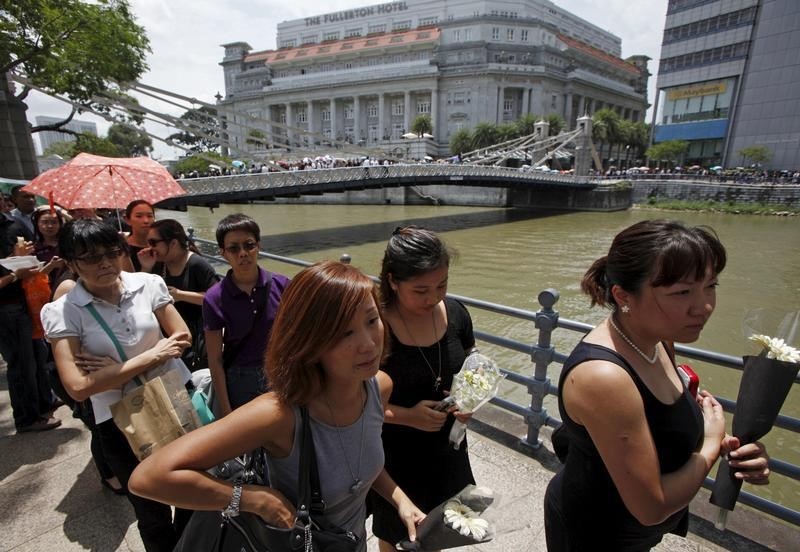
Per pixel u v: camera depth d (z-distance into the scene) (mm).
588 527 1083
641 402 926
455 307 1571
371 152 32312
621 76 82188
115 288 1671
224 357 2031
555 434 1301
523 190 34938
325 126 73062
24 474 2334
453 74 63062
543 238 21312
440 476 1522
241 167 27625
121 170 3221
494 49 64688
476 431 2656
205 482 882
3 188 6074
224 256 1997
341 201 38969
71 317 1572
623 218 28625
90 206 2984
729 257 17375
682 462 998
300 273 1005
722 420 1115
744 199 31125
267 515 933
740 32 42000
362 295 973
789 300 12164
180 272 2521
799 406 6352
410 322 1444
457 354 1510
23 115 13516
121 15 14195
